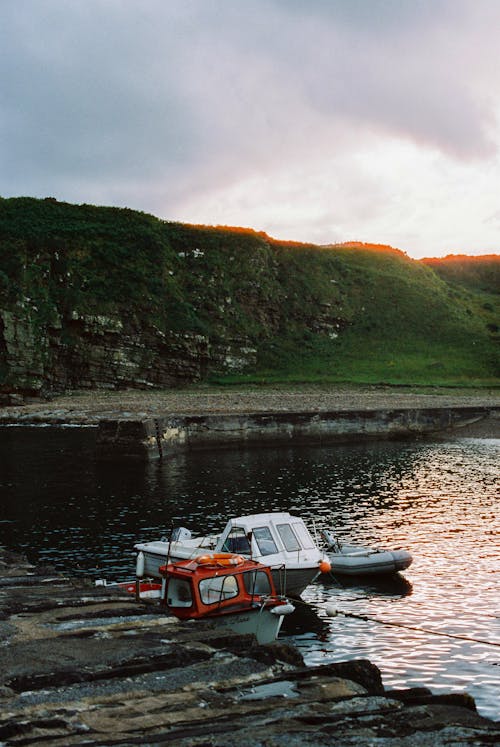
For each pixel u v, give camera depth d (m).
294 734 7.29
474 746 7.05
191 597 16.56
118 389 109.31
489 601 21.45
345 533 30.73
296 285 152.00
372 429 75.88
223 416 67.88
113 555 27.00
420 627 19.31
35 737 7.39
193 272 137.12
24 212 125.31
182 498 39.69
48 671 9.71
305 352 138.62
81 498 39.72
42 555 27.06
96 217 132.62
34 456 56.12
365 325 150.12
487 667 16.36
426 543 28.88
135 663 10.23
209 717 8.18
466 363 136.25
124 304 114.25
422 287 167.88
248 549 21.78
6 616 13.44
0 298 100.06
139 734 7.54
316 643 18.22
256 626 16.83
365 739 7.15
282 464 55.84
